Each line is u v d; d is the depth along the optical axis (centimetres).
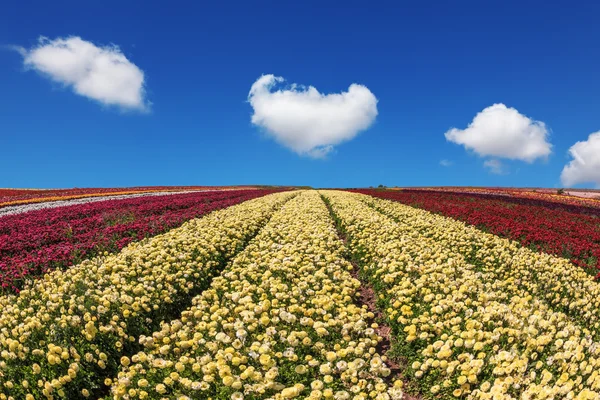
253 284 845
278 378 543
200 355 577
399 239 1206
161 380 533
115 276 793
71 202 2648
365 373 541
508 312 634
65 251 1073
